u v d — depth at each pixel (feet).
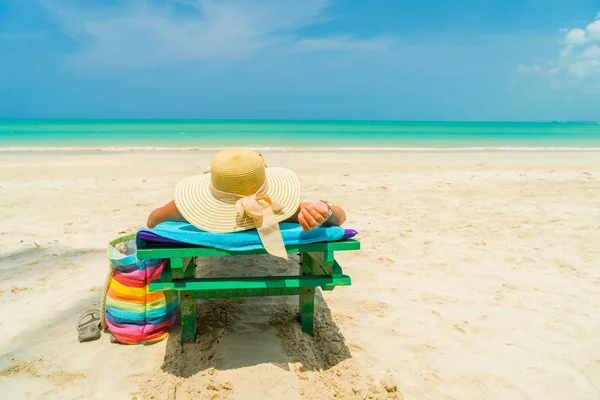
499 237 19.67
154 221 10.70
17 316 11.76
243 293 9.97
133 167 41.39
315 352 10.07
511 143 100.27
